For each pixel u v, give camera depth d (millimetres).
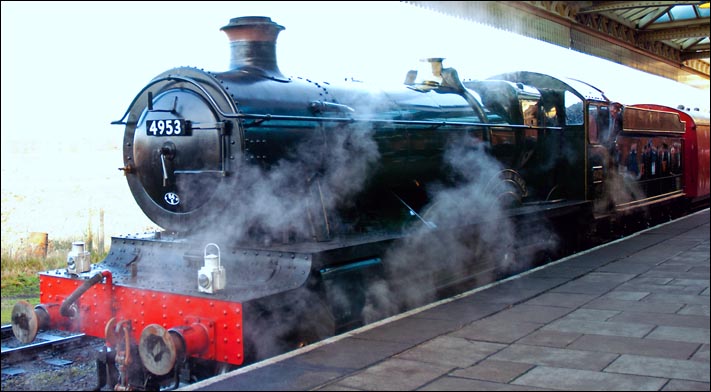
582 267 8164
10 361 6289
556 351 4773
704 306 6047
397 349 4887
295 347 5477
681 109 18141
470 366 4488
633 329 5316
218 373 5270
